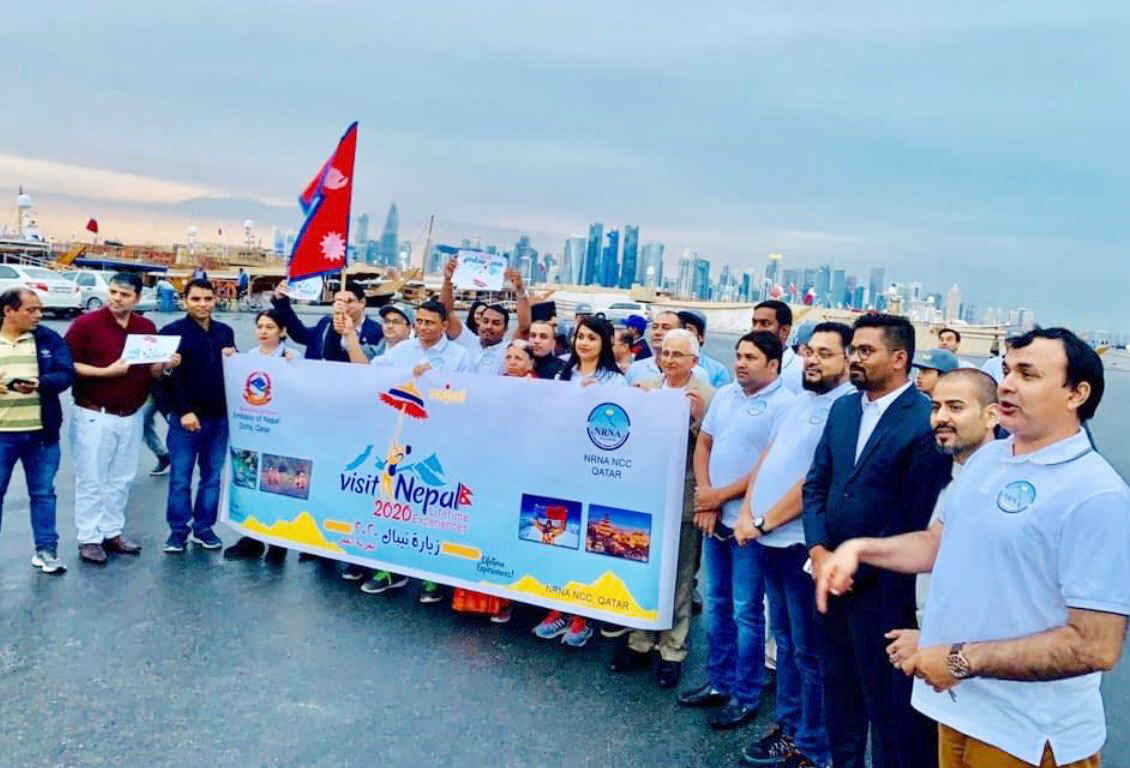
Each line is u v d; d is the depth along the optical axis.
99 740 3.35
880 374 2.97
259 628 4.57
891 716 2.86
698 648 4.79
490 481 4.79
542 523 4.63
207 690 3.82
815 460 3.22
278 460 5.55
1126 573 1.86
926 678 2.10
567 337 7.78
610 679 4.24
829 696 3.09
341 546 5.30
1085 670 1.85
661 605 4.22
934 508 2.76
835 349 3.40
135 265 50.81
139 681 3.87
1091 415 2.02
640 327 8.29
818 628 3.11
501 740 3.55
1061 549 1.93
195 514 5.92
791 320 5.05
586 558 4.49
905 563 2.48
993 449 2.19
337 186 6.23
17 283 26.53
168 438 5.75
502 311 6.86
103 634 4.35
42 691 3.72
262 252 59.50
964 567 2.13
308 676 4.03
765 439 3.79
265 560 5.73
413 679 4.08
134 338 5.30
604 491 4.44
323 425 5.38
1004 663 1.95
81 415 5.40
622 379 4.88
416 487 5.03
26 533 5.97
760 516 3.52
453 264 7.35
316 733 3.50
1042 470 2.01
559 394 4.58
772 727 3.82
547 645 4.62
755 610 3.81
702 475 4.05
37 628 4.37
